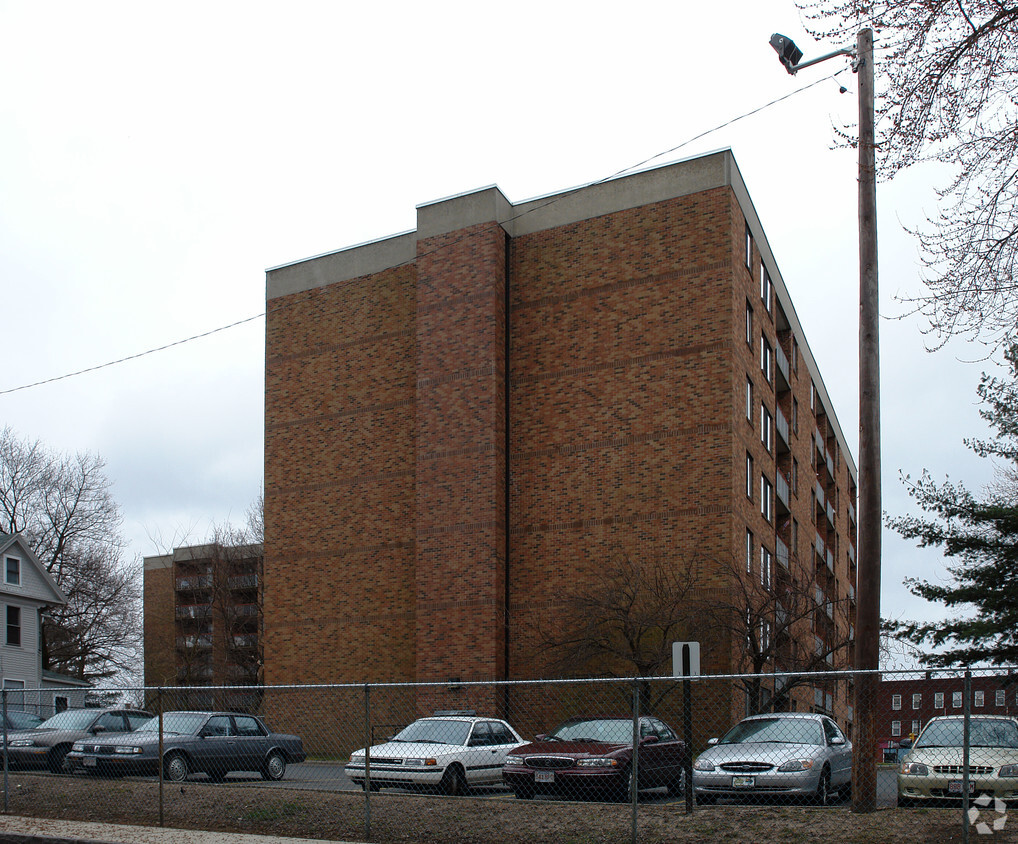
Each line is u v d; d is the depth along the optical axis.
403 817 12.25
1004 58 11.02
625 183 30.42
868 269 13.20
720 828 10.80
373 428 33.47
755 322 31.70
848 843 9.82
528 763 14.84
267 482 35.09
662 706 25.55
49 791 15.92
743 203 30.56
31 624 41.06
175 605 62.62
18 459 51.19
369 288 34.56
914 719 22.41
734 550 27.03
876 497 12.67
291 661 33.22
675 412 28.38
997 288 11.20
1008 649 22.02
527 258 31.58
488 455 29.97
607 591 26.45
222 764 19.06
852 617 55.44
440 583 29.94
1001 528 22.19
